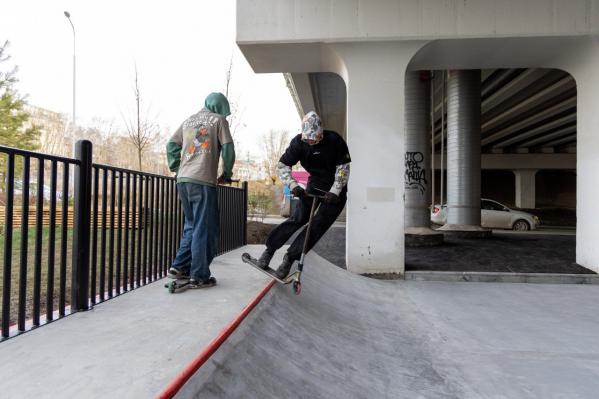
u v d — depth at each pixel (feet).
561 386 9.07
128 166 67.10
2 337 7.72
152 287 12.50
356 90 20.71
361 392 8.59
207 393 6.32
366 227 20.58
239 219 23.81
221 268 15.92
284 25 20.34
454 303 16.14
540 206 117.60
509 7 19.85
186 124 12.27
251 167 157.17
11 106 50.31
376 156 20.63
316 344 10.33
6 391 5.66
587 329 12.95
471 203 37.86
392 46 20.57
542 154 94.43
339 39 20.17
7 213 7.61
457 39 20.17
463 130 38.01
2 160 38.63
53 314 9.80
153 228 13.87
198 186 11.74
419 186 31.89
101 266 10.58
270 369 8.10
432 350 11.27
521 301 16.39
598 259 20.45
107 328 8.52
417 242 29.60
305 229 12.80
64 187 9.30
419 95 32.27
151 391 5.70
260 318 10.07
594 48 20.57
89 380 6.03
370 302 16.10
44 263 20.49
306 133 11.74
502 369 9.99
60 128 89.56
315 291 14.99
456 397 8.64
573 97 50.24
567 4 19.72
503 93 48.39
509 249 28.22
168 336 7.99
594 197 20.84
